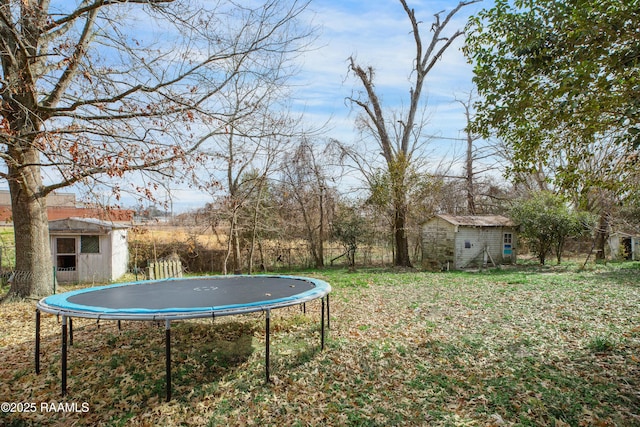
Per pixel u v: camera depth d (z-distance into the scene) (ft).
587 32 12.42
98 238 47.11
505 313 24.76
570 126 15.29
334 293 34.24
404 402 13.05
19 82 22.34
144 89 24.35
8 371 16.35
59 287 42.01
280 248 63.36
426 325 22.44
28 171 30.27
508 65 14.88
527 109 15.70
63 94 26.21
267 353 14.92
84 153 20.67
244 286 21.83
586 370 14.99
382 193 58.65
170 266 38.88
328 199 65.16
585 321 21.95
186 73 25.71
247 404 13.19
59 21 23.72
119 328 22.25
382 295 32.76
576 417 11.64
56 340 20.58
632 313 23.27
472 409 12.44
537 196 58.95
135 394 13.94
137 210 27.45
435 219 62.75
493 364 16.07
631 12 11.50
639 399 12.53
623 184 17.94
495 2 14.75
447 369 15.71
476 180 89.25
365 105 65.41
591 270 47.57
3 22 20.85
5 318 25.58
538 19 13.98
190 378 15.24
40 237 31.50
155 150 23.86
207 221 54.19
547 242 57.31
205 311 13.84
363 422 11.87
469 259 59.72
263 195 57.26
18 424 12.28
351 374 15.46
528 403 12.57
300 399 13.47
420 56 61.77
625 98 12.64
